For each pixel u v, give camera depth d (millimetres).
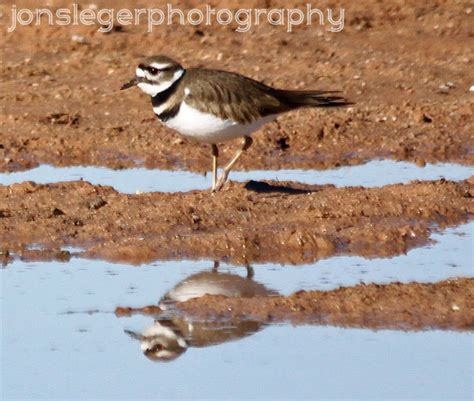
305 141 18453
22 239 14164
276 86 20875
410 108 19641
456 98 20266
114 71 21609
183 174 17234
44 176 17062
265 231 14195
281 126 18844
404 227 14414
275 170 17469
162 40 22875
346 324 11727
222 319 11906
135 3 24422
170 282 12984
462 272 13172
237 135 15258
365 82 21078
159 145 18312
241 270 13383
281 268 13461
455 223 14898
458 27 23625
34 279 13070
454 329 11562
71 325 11922
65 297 12586
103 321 12016
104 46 22625
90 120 19406
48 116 19375
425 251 13953
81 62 21984
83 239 14180
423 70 21625
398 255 13852
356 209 14992
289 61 22078
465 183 15969
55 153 18125
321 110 19609
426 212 15008
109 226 14430
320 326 11703
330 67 21719
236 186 15891
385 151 18219
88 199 15242
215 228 14484
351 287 12383
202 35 23203
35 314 12188
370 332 11578
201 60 22125
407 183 15883
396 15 24156
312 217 14719
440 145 18344
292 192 15789
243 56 22344
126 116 19578
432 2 24703
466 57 22250
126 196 15352
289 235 14023
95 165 17766
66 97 20406
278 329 11703
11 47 22734
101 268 13406
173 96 15008
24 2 24266
